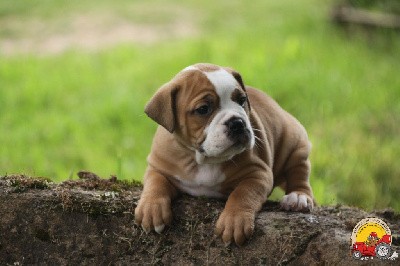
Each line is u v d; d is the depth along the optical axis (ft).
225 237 20.29
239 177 21.76
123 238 21.48
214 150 20.53
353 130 43.45
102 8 90.17
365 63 57.52
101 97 53.36
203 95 20.74
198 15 85.46
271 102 24.85
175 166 21.94
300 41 63.82
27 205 21.81
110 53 67.15
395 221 23.17
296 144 24.73
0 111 50.80
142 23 81.97
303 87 51.16
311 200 22.91
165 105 21.06
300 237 20.43
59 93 55.06
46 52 70.08
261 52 60.34
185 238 21.17
